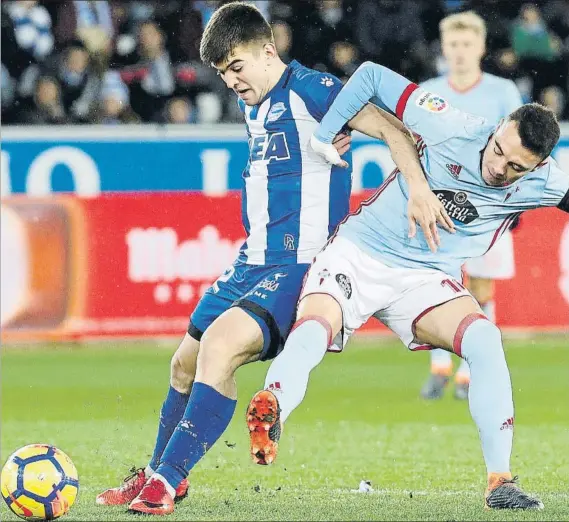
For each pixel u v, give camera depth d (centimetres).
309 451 2398
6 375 3528
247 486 2005
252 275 1764
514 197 1702
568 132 4125
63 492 1589
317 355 1611
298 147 1752
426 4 4597
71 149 4075
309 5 4525
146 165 4088
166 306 4103
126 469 2209
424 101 1689
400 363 3778
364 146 4078
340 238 1764
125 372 3553
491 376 1639
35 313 4072
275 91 1755
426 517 1603
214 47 1727
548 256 4109
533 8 4678
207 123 4534
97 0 4506
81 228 4078
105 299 4084
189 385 1781
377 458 2311
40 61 4472
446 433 2603
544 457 2302
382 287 1744
